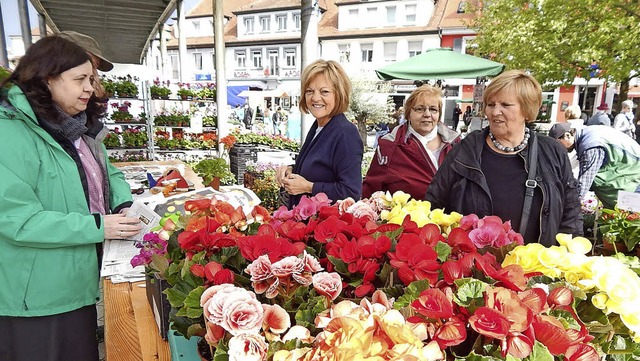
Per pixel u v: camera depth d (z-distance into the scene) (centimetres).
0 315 141
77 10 816
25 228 133
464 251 100
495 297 70
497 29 1350
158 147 684
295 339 67
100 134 179
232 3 3881
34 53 140
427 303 70
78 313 155
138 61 1802
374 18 3075
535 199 178
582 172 323
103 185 177
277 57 3409
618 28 922
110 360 117
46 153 143
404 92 2786
